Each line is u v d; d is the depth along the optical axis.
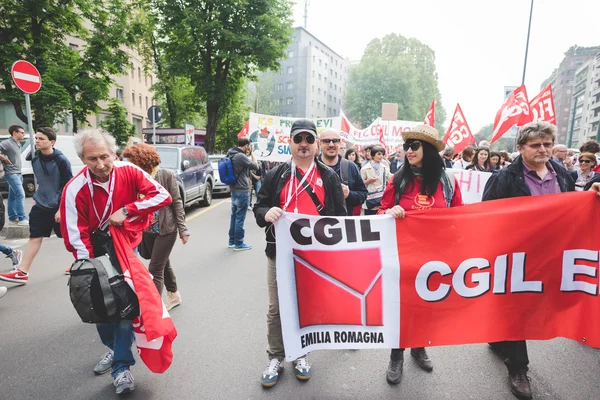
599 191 2.54
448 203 2.70
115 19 16.73
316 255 2.54
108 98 16.61
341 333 2.59
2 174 5.34
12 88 13.86
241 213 6.20
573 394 2.49
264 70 22.94
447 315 2.58
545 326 2.57
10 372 2.74
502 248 2.57
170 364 2.58
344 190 3.27
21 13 14.03
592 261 2.55
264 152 10.23
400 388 2.56
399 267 2.58
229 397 2.46
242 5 20.61
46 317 3.66
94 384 2.61
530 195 2.65
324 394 2.50
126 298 2.29
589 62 79.06
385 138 12.50
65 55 15.90
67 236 2.33
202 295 4.23
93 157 2.24
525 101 7.06
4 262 5.36
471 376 2.71
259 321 3.59
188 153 10.24
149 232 3.39
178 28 21.30
